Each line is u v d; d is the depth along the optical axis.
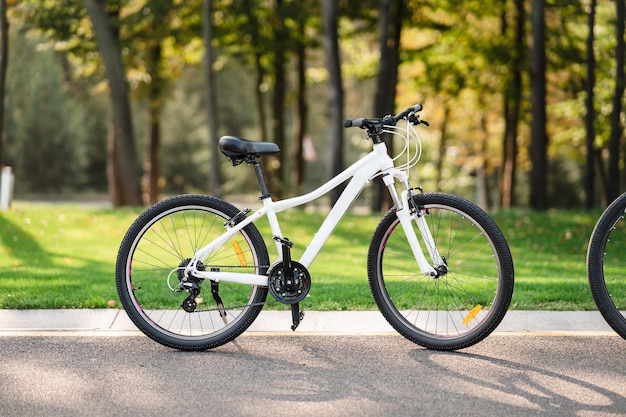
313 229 12.96
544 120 17.31
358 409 3.76
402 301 5.74
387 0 18.03
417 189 4.83
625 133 23.36
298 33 21.84
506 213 15.10
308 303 5.82
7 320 5.34
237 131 46.88
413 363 4.48
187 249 10.25
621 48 17.08
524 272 8.54
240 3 20.38
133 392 4.00
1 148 16.86
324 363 4.49
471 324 5.13
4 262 9.45
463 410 3.74
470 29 22.98
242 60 22.56
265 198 4.85
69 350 4.74
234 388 4.07
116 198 20.84
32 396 3.93
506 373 4.29
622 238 10.99
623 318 4.60
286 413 3.70
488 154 30.20
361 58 24.78
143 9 19.11
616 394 3.95
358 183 4.82
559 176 35.75
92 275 7.72
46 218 13.54
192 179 45.62
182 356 4.65
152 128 24.03
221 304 4.84
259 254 4.83
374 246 4.89
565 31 21.69
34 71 22.19
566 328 5.21
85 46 19.77
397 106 26.73
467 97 26.94
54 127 39.19
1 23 16.55
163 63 22.33
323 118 46.59
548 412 3.70
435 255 4.84
